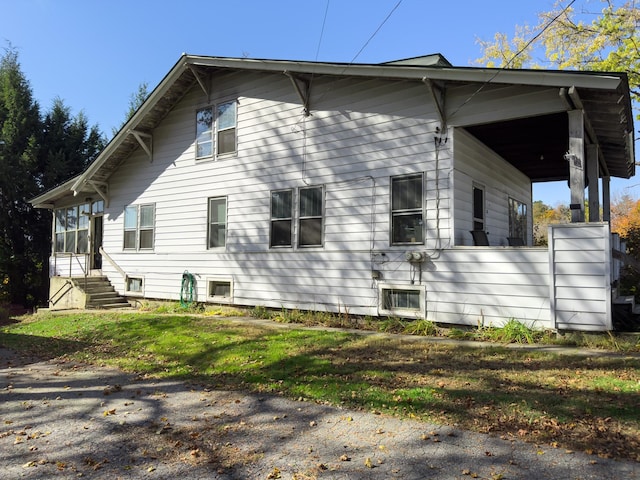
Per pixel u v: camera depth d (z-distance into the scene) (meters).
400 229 9.32
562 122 8.80
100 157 14.75
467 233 9.20
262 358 7.29
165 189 14.04
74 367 7.90
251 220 11.84
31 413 5.48
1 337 11.30
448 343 7.61
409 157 9.22
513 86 8.08
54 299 17.05
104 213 16.11
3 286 22.98
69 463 4.04
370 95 9.82
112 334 10.22
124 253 15.27
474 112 8.47
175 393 6.07
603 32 19.12
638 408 4.48
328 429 4.54
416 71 8.40
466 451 3.89
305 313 10.62
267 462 3.91
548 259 7.45
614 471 3.44
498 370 5.99
